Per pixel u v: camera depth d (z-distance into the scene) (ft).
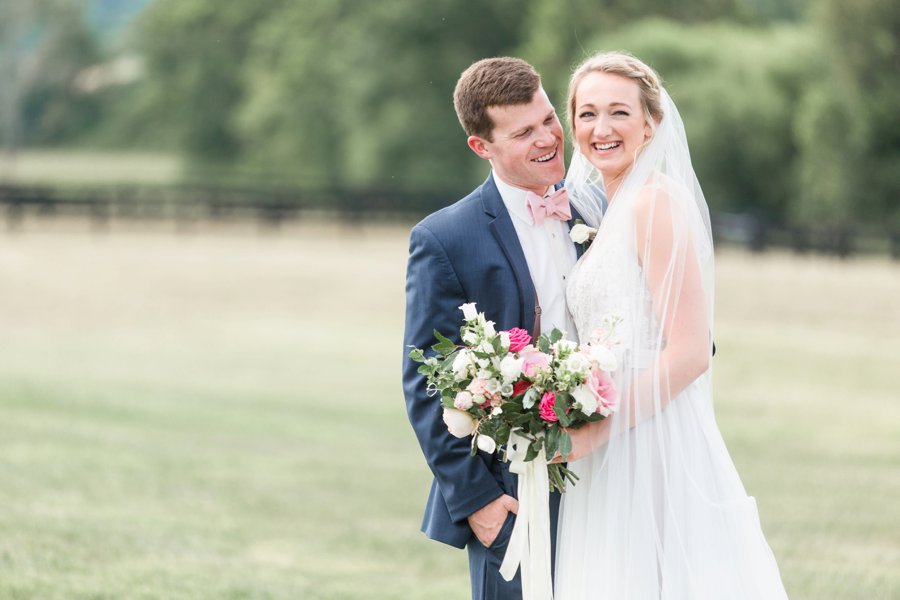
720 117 176.45
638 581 15.88
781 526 35.83
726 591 15.75
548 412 15.46
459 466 16.28
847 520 36.83
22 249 135.74
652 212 16.11
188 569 28.35
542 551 16.01
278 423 62.39
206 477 45.37
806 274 117.91
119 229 157.69
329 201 171.63
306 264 130.82
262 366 83.97
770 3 264.11
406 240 155.84
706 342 16.05
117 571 26.94
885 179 161.48
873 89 158.40
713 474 16.37
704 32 191.72
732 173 179.32
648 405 15.83
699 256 16.46
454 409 15.84
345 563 32.55
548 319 16.76
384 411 67.62
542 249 16.92
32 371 77.77
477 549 16.62
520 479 16.11
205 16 313.53
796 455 52.44
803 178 169.99
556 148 16.72
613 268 16.16
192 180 293.23
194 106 312.91
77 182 256.73
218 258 133.80
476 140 16.88
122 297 111.86
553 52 199.31
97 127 398.01
